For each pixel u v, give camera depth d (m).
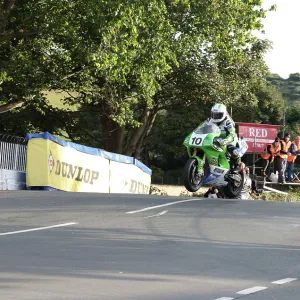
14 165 24.33
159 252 10.33
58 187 25.00
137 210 15.51
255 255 10.32
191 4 33.97
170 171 61.56
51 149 24.50
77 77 37.12
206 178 19.34
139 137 44.03
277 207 16.88
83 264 9.28
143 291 7.81
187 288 8.02
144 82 33.44
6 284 7.99
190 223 13.59
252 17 34.59
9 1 30.70
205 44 37.03
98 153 27.61
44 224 13.17
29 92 33.19
